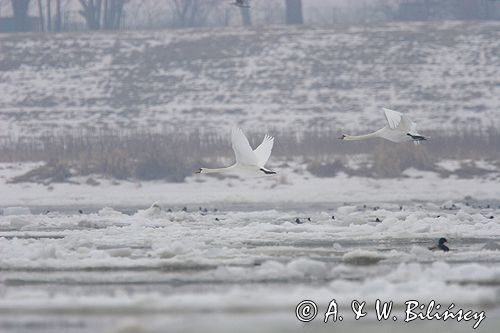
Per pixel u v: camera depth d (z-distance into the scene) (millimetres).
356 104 72625
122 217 35750
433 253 23281
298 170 55188
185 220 34906
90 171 55031
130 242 26250
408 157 54875
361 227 29656
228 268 19906
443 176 53875
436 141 59250
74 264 21453
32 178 54562
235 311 15664
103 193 52875
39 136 69312
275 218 35375
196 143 60156
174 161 55469
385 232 28453
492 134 60594
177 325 14805
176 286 18734
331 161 56000
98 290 18344
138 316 15414
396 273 18812
